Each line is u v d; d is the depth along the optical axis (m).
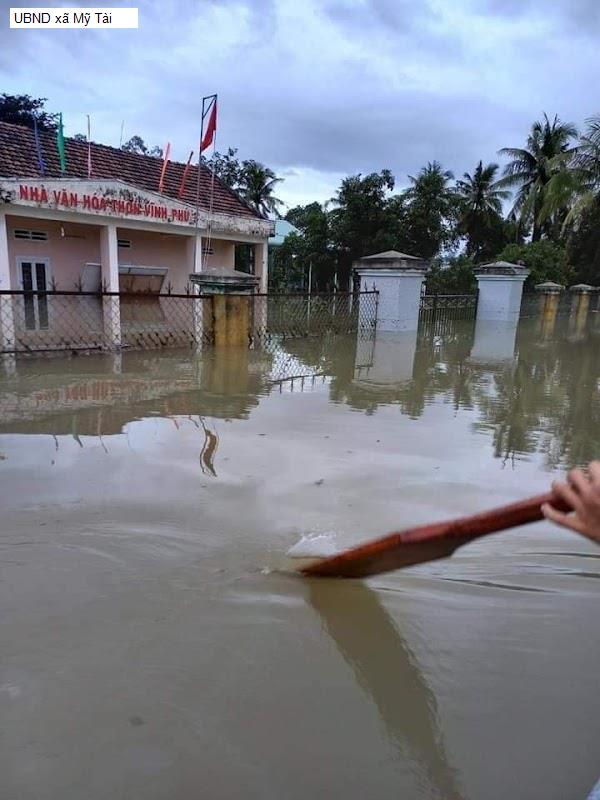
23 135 10.46
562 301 18.88
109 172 11.57
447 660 1.85
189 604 2.11
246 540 2.62
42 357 8.12
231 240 12.52
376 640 1.93
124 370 7.07
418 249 27.55
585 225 25.88
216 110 10.67
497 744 1.53
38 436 4.17
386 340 10.70
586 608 2.15
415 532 1.85
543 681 1.76
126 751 1.45
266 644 1.89
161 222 10.41
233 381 6.43
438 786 1.39
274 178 31.05
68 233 10.48
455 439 4.30
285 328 10.88
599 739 1.55
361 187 26.95
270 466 3.60
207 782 1.37
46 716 1.56
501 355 9.33
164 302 11.11
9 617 2.01
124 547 2.53
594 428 4.73
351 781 1.40
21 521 2.77
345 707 1.63
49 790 1.34
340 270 29.33
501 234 32.19
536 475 3.58
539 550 2.56
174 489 3.20
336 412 5.09
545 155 28.86
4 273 8.38
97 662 1.78
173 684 1.70
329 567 2.19
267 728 1.55
